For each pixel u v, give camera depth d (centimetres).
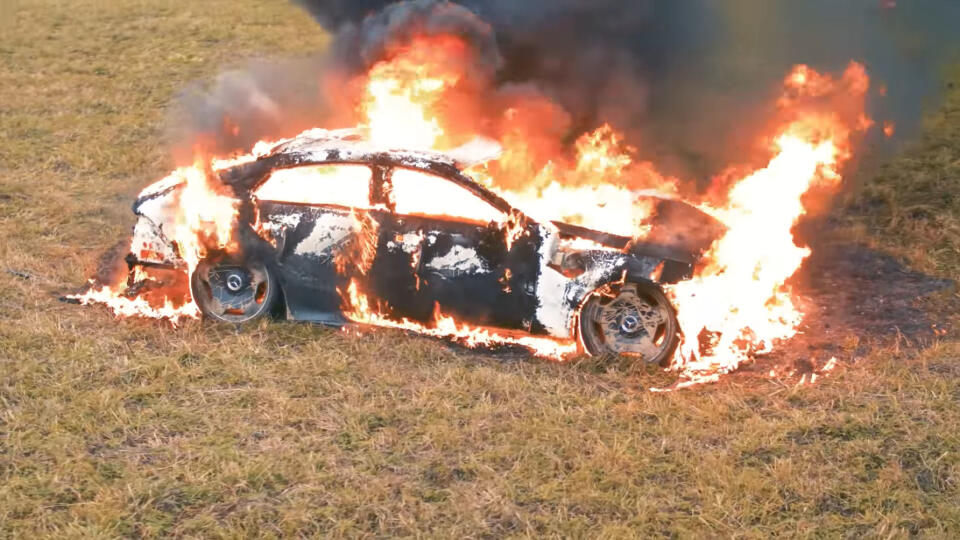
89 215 1038
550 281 699
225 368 679
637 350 707
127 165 1238
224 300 766
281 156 753
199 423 609
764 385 680
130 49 1891
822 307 838
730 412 632
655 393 659
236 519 509
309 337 729
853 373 696
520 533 505
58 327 730
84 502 518
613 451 575
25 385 642
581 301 699
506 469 565
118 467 554
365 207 731
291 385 659
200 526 504
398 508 524
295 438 593
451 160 729
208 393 647
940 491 552
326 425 605
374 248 728
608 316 711
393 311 738
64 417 602
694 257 713
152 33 2014
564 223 738
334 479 548
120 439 586
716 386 676
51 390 633
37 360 679
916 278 903
